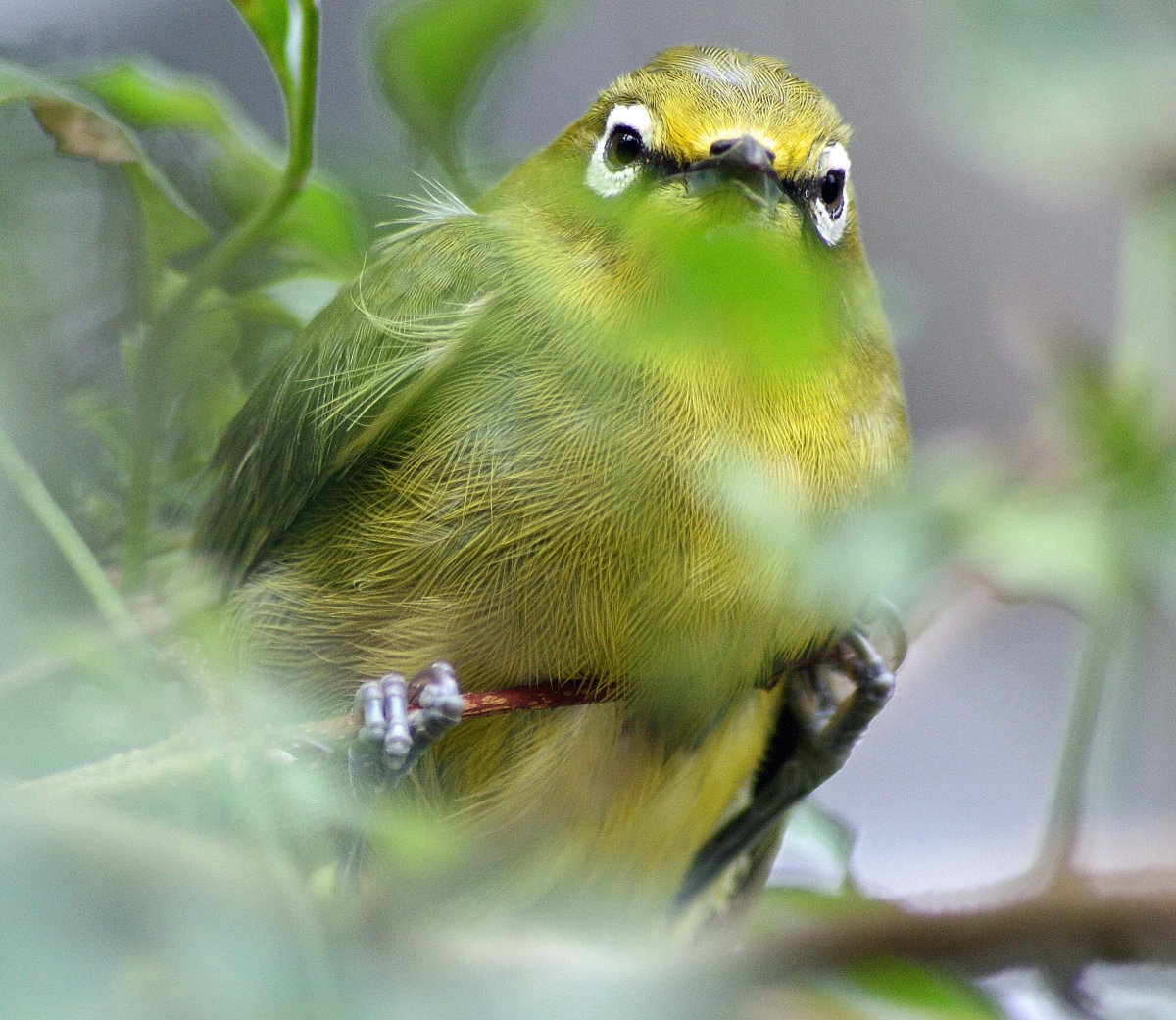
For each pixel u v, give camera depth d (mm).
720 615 964
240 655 973
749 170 965
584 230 969
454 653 967
